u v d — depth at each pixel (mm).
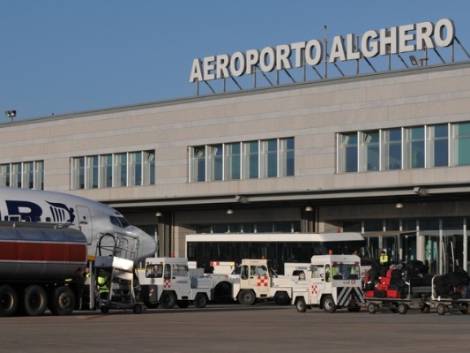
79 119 78375
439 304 45719
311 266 49031
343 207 64562
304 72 65125
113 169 75938
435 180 57938
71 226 45969
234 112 68375
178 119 71688
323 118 63438
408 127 59562
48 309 43438
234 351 24406
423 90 58812
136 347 25453
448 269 59562
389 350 24906
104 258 45594
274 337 29297
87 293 45031
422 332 31859
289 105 65250
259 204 67750
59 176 79562
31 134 82000
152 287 52688
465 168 56719
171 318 40781
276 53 66500
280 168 65812
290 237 60531
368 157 61375
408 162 59438
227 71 69062
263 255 61500
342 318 41469
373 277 54031
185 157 71062
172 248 74250
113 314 44875
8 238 41594
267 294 58531
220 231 72250
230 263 61938
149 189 73188
